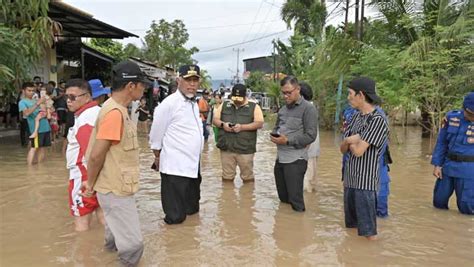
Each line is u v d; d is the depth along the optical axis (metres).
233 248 4.52
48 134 9.14
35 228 5.03
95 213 5.44
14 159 9.59
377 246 4.66
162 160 5.31
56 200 6.24
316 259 4.27
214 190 7.18
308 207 6.18
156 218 5.53
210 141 14.73
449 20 12.92
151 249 4.46
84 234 4.83
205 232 5.02
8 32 9.82
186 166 5.28
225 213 5.82
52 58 16.36
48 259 4.14
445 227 5.36
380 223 5.49
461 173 5.84
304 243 4.71
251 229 5.16
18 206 5.93
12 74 10.12
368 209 4.75
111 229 3.80
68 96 4.86
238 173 8.69
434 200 6.24
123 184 3.71
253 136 7.65
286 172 5.93
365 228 4.78
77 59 19.16
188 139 5.28
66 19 14.62
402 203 6.50
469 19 11.93
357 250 4.53
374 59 14.00
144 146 12.65
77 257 4.20
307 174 7.15
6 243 4.55
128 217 3.78
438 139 6.15
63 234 4.83
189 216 5.66
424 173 8.87
